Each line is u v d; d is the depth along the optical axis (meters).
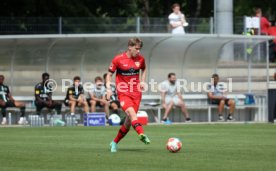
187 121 84.00
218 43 84.88
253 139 56.12
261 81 89.38
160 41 82.94
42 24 88.00
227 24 88.94
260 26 96.94
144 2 133.12
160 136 59.53
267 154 43.81
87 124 77.88
